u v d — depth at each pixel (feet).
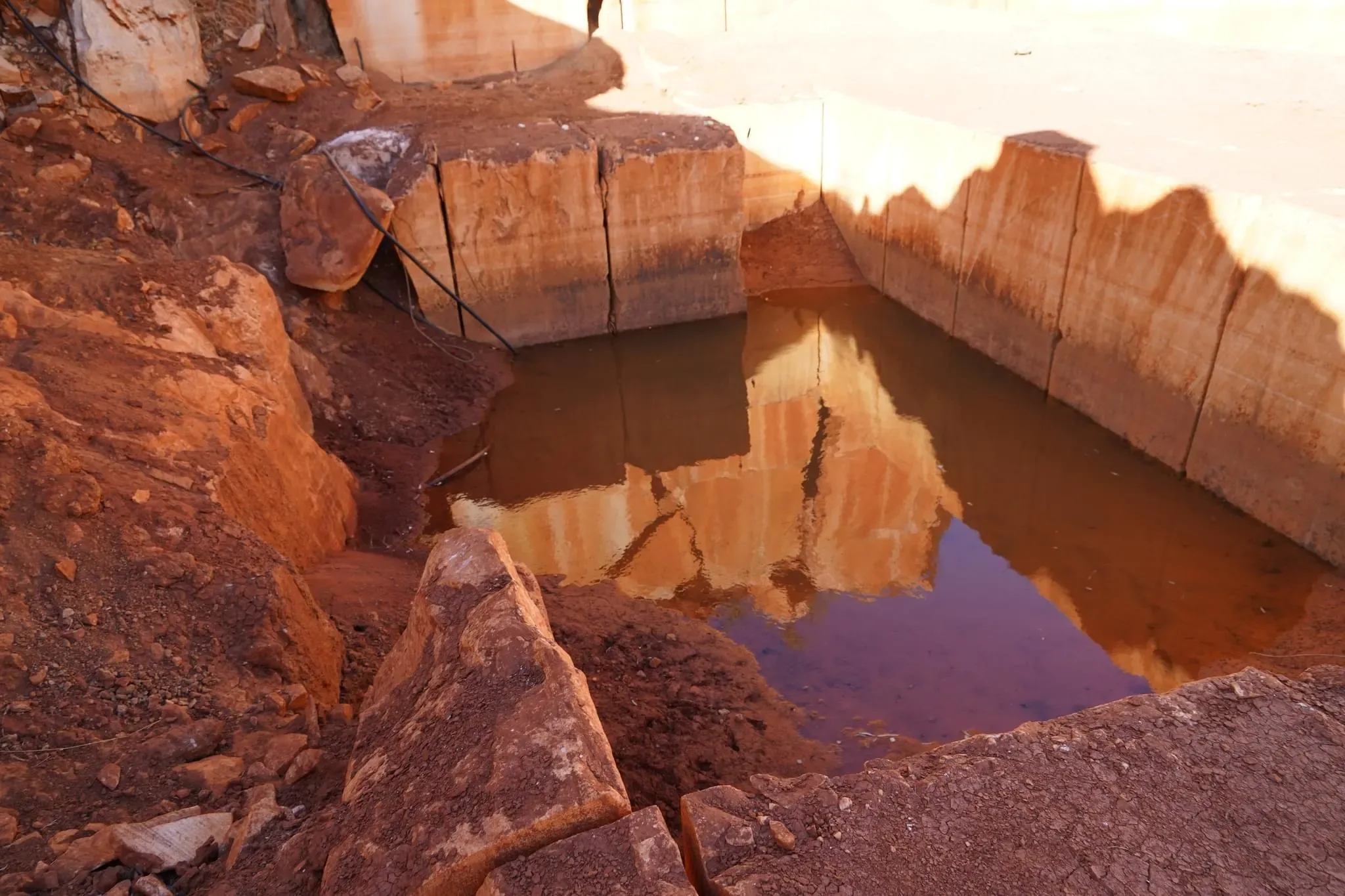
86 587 12.04
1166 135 26.84
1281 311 20.16
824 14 48.01
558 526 24.30
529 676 9.05
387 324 30.71
